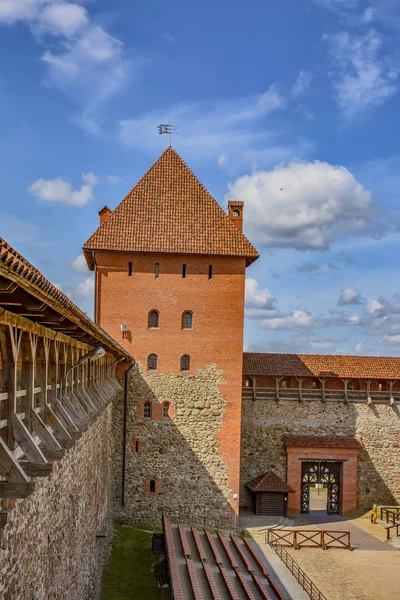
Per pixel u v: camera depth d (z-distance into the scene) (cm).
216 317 3800
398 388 4509
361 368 4503
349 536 3597
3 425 927
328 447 4303
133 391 3728
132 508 3653
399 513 4188
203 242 3819
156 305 3781
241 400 3919
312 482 4422
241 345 3797
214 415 3744
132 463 3681
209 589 2561
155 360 3772
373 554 3497
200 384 3759
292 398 4372
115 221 3853
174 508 3675
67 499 1477
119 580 2653
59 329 1262
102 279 3775
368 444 4422
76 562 1656
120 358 3012
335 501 4422
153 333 3769
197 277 3816
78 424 1382
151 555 3048
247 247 3841
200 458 3719
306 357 4556
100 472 2445
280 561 3291
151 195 3988
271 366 4400
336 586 2952
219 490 3709
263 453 4309
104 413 2630
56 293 913
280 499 4138
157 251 3753
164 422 3725
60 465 1363
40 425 1090
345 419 4412
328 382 4466
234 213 4103
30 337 1068
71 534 1558
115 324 3759
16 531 955
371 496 4406
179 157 4166
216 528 3684
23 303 884
